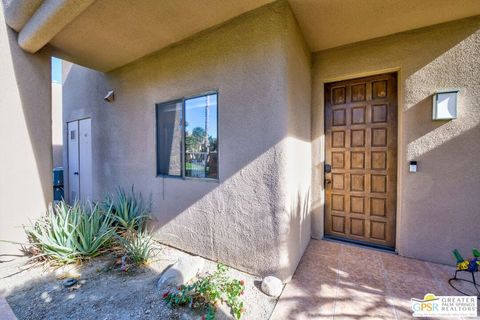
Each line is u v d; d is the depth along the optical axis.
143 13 2.30
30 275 2.38
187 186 2.88
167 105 3.14
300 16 2.31
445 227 2.44
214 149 2.65
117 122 3.86
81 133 4.81
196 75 2.74
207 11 2.27
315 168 3.19
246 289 2.09
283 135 2.15
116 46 3.01
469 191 2.33
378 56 2.73
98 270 2.46
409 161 2.57
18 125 2.91
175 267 2.34
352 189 3.07
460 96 2.34
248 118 2.34
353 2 2.09
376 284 2.13
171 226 3.08
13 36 2.83
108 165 4.07
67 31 2.66
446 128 2.40
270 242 2.23
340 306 1.85
